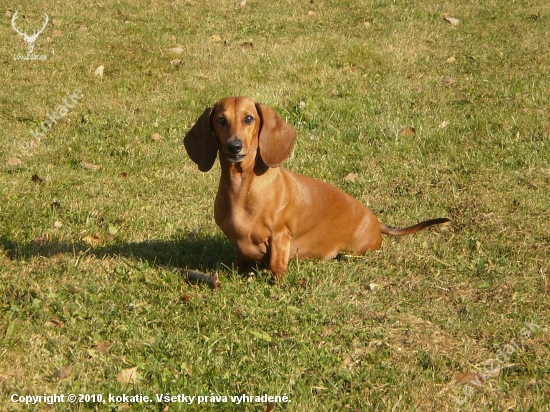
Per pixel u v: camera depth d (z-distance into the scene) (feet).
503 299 8.32
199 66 14.07
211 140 8.28
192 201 10.14
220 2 17.87
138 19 16.74
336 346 7.79
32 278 8.52
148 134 11.84
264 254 8.55
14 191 10.25
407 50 14.48
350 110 12.26
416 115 12.12
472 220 9.55
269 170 8.36
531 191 10.07
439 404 7.20
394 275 8.75
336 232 8.87
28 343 7.71
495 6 16.85
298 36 15.64
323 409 7.13
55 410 7.11
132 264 8.79
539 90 12.53
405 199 10.11
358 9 17.08
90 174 10.81
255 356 7.64
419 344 7.79
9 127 12.01
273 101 12.56
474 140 11.34
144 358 7.64
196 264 8.92
